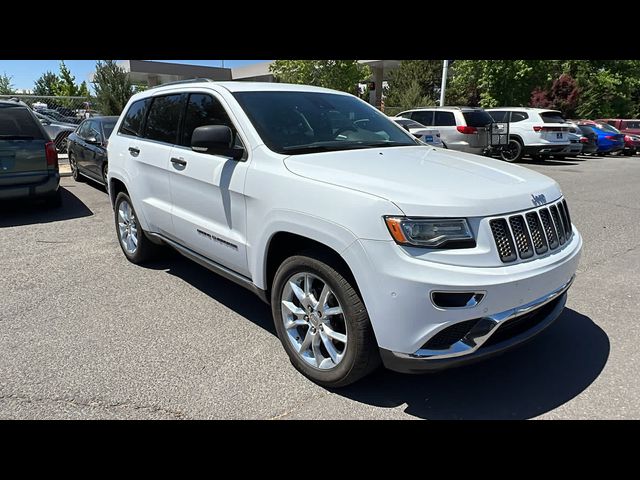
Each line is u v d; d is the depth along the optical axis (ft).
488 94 97.35
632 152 73.72
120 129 16.81
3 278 15.48
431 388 9.57
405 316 7.83
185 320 12.51
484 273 7.80
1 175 22.34
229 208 11.07
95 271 16.22
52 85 115.24
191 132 12.72
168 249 16.85
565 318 12.71
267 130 10.84
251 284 11.06
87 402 9.03
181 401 9.08
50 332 11.78
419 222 7.75
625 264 17.07
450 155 11.52
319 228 8.65
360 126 12.77
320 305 9.27
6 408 8.82
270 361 10.49
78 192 30.89
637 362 10.50
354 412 8.84
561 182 38.58
